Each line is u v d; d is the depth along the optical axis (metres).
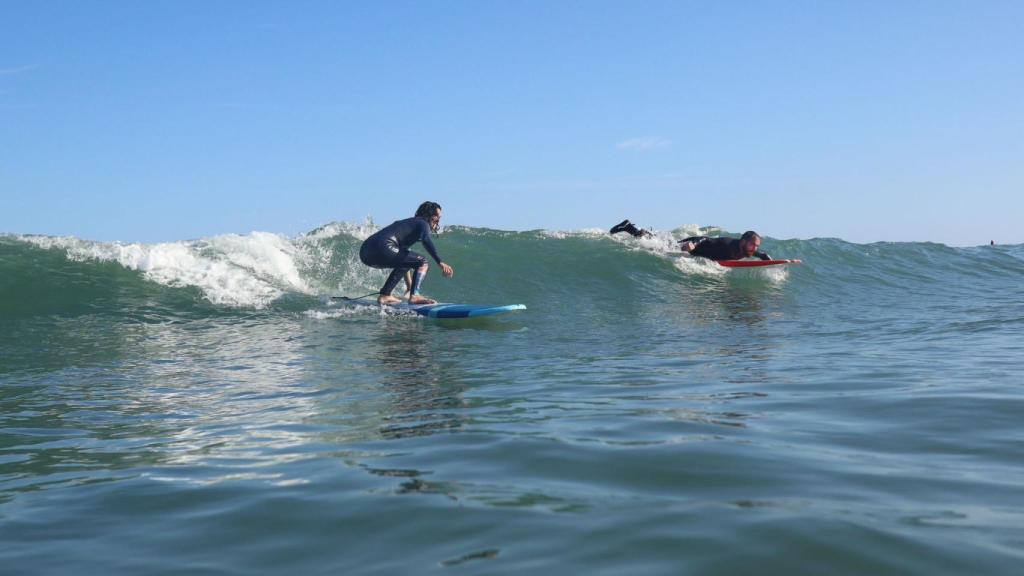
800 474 2.54
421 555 1.90
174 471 3.01
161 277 10.02
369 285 11.36
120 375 5.78
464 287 11.59
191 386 5.29
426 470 2.75
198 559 1.97
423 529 2.09
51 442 3.68
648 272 12.80
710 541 1.89
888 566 1.71
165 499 2.57
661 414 3.76
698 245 13.78
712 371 5.47
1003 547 1.81
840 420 3.50
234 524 2.24
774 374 5.19
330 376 5.60
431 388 4.95
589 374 5.46
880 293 12.89
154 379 5.59
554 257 13.07
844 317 9.69
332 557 1.93
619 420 3.61
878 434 3.17
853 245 16.58
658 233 15.03
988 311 9.88
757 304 11.19
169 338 7.68
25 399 4.86
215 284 10.04
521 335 8.09
